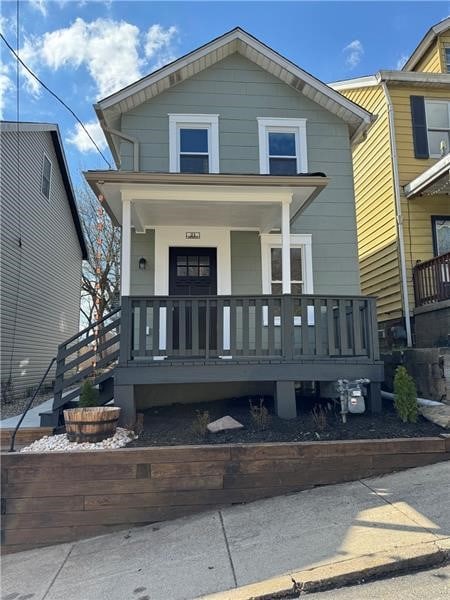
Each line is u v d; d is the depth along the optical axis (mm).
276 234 7941
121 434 5137
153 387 6691
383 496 4113
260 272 7891
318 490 4457
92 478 4355
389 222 9844
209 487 4430
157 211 7055
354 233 8164
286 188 6367
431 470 4574
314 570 3014
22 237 11352
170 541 3836
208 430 5223
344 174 8312
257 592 2873
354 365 6000
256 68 8414
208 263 7906
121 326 5867
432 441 4777
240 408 6363
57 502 4301
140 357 6281
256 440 4910
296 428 5309
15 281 10930
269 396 6973
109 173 5961
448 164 7973
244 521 3998
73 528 4270
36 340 12438
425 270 8766
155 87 8000
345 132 8461
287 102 8398
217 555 3438
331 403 6387
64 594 3193
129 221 6273
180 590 3021
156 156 7965
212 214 7227
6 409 8781
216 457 4477
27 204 11703
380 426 5312
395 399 5637
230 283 7766
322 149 8352
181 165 8055
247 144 8203
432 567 3031
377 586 2855
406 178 9617
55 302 14242
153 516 4344
